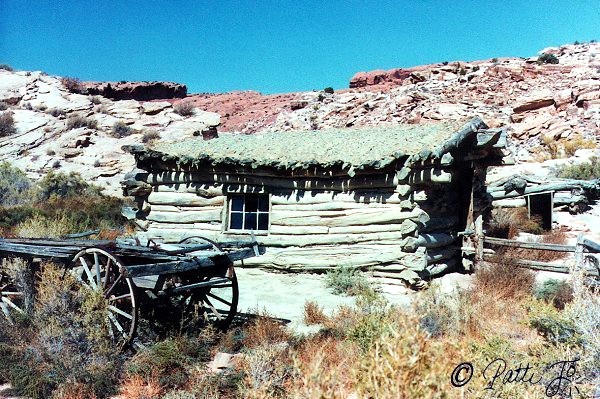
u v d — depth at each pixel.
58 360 5.44
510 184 18.16
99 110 44.19
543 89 42.53
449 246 11.83
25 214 18.62
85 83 82.31
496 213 17.39
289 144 13.05
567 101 36.88
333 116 49.31
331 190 11.37
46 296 6.10
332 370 3.31
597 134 31.86
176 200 12.70
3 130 38.50
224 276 7.41
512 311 7.45
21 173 29.92
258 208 12.21
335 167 10.97
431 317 6.72
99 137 38.22
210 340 6.66
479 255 11.21
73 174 28.77
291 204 11.67
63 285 6.16
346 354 5.68
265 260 11.66
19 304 7.54
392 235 10.54
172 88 86.56
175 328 6.97
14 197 25.28
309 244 11.40
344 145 12.23
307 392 3.13
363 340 5.85
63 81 50.97
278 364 5.23
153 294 6.65
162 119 42.94
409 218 10.26
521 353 5.16
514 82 45.72
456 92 45.88
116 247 7.27
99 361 5.56
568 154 29.23
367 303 7.62
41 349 5.61
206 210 12.41
